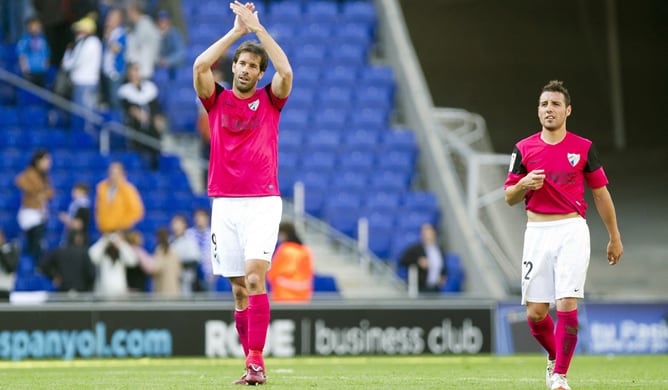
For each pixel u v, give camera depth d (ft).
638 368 137.28
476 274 213.25
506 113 326.65
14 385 98.22
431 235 199.93
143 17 249.34
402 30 277.85
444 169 237.25
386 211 231.30
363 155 242.99
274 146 91.61
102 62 244.83
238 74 89.66
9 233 214.69
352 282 214.69
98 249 185.68
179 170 232.94
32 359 165.27
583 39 364.99
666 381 107.45
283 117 251.39
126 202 194.49
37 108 242.37
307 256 176.86
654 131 339.77
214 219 91.81
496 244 236.63
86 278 181.06
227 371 126.82
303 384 94.79
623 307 186.09
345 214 229.86
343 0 297.33
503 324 182.39
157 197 222.69
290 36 278.05
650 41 369.50
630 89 352.90
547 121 88.02
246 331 95.14
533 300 89.30
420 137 249.34
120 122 238.68
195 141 246.88
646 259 280.72
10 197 218.59
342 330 176.14
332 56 273.33
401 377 110.22
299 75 264.31
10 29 260.21
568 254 86.89
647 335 186.50
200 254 193.98
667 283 270.87
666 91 352.28
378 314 177.99
